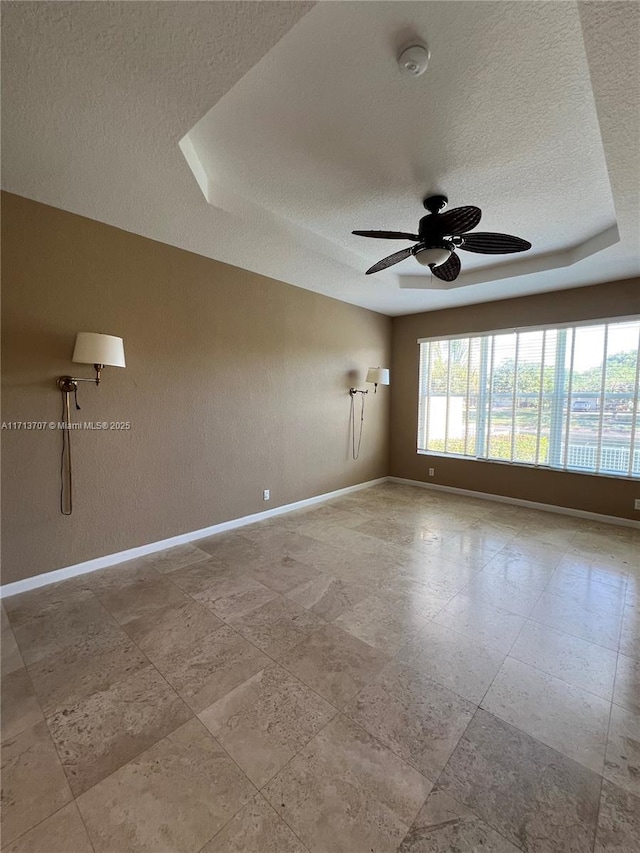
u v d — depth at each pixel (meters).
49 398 2.56
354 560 3.02
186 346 3.27
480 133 1.94
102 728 1.47
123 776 1.29
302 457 4.47
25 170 2.07
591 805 1.20
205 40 1.30
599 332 3.97
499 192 2.50
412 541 3.43
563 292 4.17
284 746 1.40
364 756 1.36
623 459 3.88
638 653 1.94
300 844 1.09
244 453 3.82
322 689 1.68
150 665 1.82
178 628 2.11
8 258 2.35
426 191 2.49
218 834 1.12
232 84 1.49
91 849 1.08
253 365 3.83
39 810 1.18
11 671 1.78
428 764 1.33
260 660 1.86
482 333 4.82
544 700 1.63
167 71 1.43
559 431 4.28
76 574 2.73
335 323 4.75
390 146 2.05
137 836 1.11
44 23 1.23
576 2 1.23
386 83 1.62
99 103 1.58
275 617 2.23
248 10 1.19
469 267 3.91
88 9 1.19
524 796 1.23
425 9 1.29
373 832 1.12
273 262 3.46
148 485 3.10
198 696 1.64
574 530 3.74
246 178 2.37
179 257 3.16
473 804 1.20
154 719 1.52
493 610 2.32
